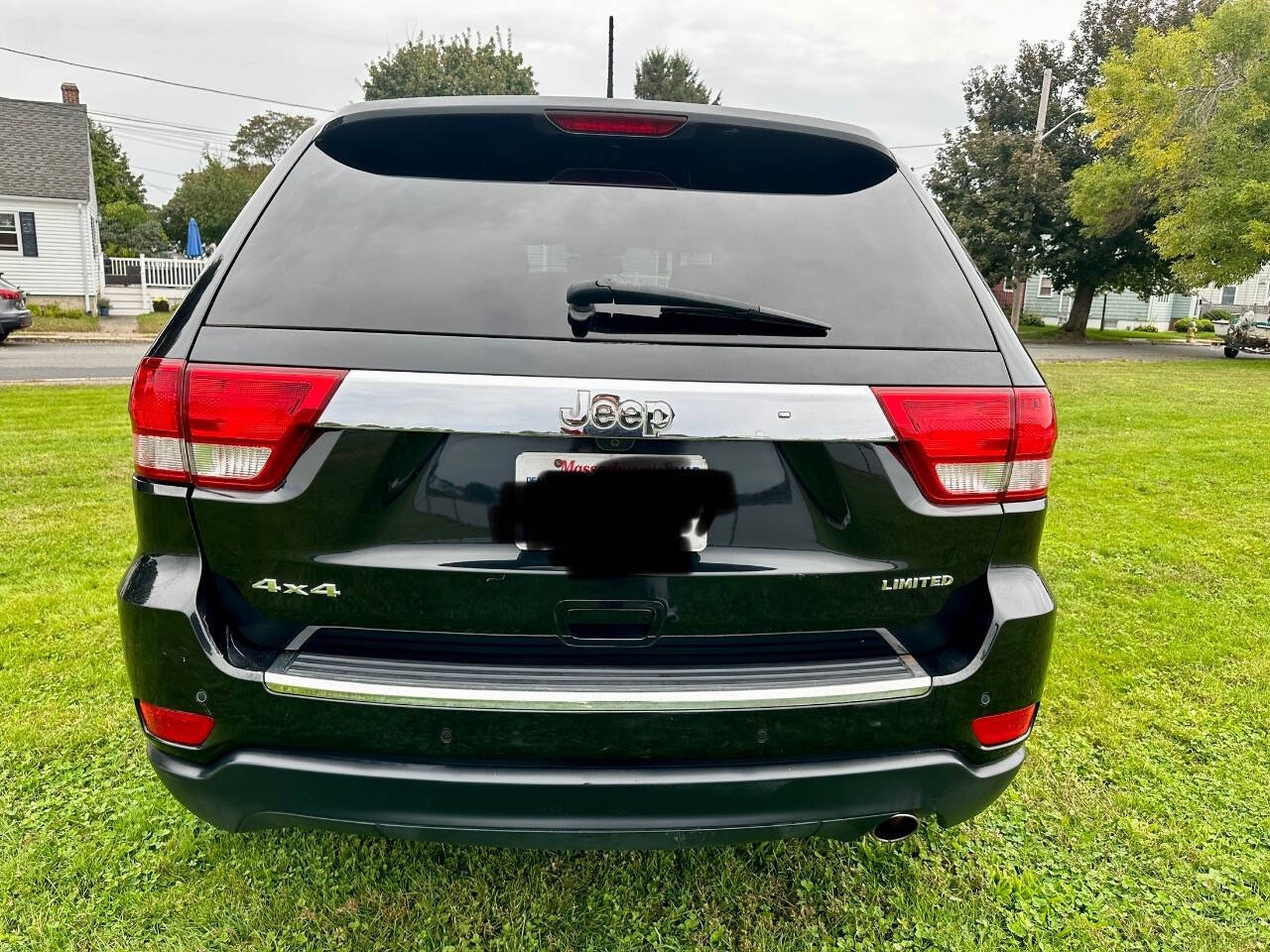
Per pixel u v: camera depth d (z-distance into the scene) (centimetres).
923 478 149
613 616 147
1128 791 244
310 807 148
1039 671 161
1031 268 2675
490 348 141
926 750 155
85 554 421
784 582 148
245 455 141
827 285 158
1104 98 2042
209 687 145
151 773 239
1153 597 396
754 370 143
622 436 139
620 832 149
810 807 151
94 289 2381
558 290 149
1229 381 1381
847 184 180
